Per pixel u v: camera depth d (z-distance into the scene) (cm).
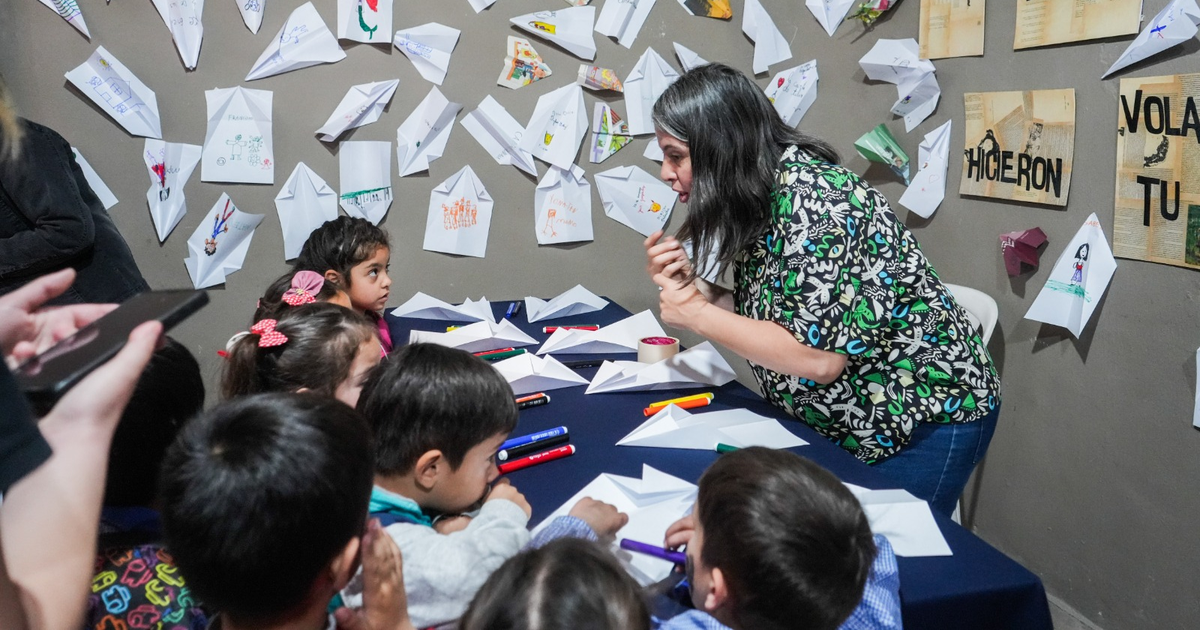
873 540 71
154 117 196
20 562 44
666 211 229
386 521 82
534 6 209
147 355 48
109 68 190
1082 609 162
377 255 172
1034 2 161
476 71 210
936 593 77
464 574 75
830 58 220
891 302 114
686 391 135
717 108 114
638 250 231
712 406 128
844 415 124
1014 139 169
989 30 174
